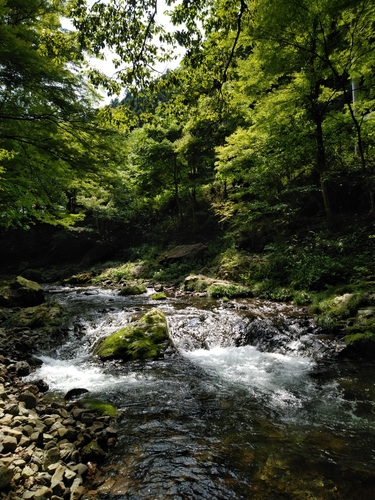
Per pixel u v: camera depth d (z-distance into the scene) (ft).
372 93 33.88
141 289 47.65
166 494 9.36
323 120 37.63
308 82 32.86
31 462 10.21
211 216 68.39
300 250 39.19
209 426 13.14
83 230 81.35
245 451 11.39
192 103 20.56
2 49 17.17
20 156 20.35
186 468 10.53
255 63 33.63
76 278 63.36
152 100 20.07
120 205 86.07
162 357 21.44
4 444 10.47
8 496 8.58
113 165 23.77
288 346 22.47
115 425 13.30
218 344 24.12
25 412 13.35
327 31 30.37
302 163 39.34
